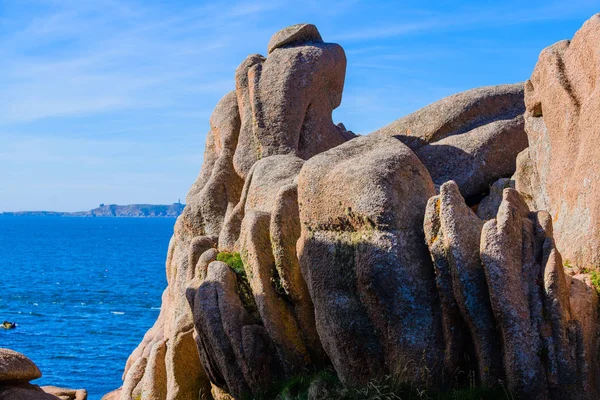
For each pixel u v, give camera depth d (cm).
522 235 1052
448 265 1066
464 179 1591
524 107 1688
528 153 1498
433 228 1085
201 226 1969
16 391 1326
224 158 1991
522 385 994
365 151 1259
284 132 1816
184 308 1730
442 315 1085
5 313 5878
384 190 1138
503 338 1017
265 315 1347
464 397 1023
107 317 5600
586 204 1203
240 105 1939
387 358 1127
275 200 1380
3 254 14350
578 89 1286
